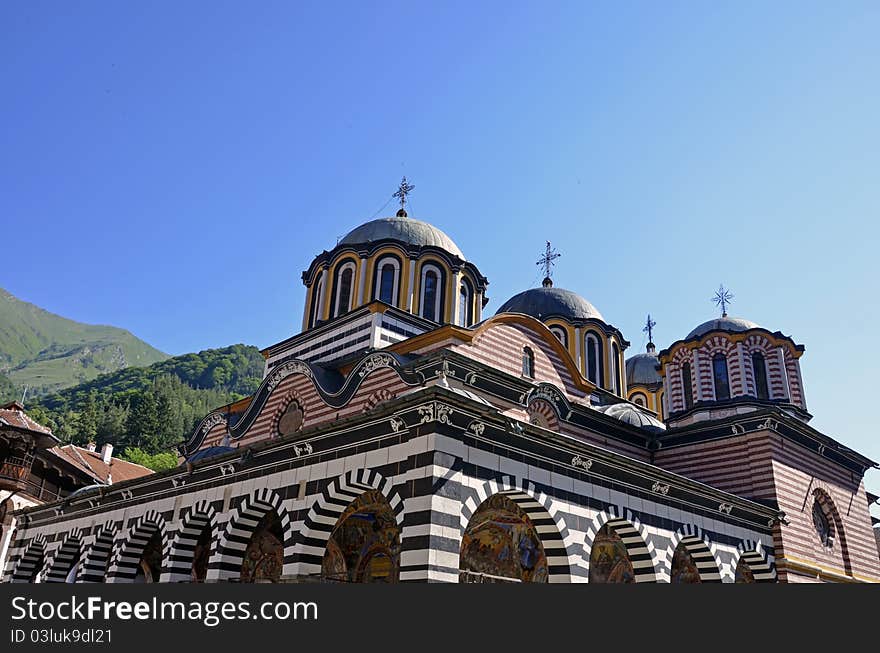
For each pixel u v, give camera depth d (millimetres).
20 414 44406
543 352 30516
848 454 35469
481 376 25812
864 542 34750
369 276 34875
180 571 24141
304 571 19594
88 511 30297
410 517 17328
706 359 37688
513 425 19203
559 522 19859
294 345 35562
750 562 28250
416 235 37219
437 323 34625
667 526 23609
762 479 30656
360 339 32031
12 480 41594
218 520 23078
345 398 26453
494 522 23219
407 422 18438
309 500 20234
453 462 17828
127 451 102938
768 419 31250
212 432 33375
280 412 29031
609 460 21641
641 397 52625
